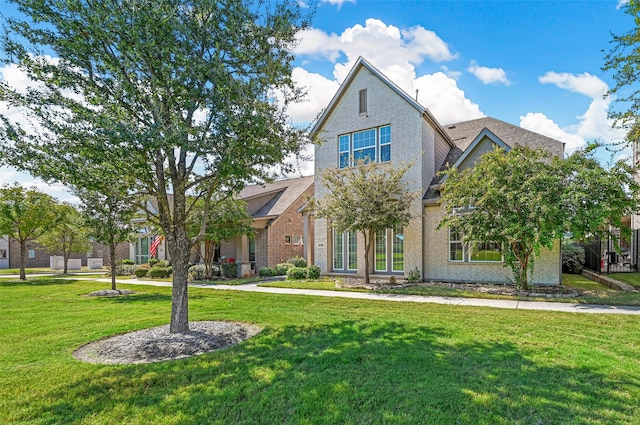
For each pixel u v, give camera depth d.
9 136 5.19
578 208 9.30
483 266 13.29
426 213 14.51
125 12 5.09
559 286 11.56
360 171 13.35
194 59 5.47
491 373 4.62
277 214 20.62
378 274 15.43
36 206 20.08
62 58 5.56
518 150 10.84
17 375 4.89
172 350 5.89
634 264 16.70
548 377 4.46
